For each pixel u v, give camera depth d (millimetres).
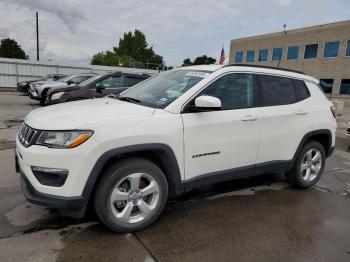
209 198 4520
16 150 3523
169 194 3701
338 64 34375
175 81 4070
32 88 15586
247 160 4164
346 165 6820
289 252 3248
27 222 3537
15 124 9789
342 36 33875
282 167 4594
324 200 4688
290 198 4676
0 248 3031
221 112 3834
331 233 3688
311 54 37062
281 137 4461
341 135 11172
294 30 38562
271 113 4305
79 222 3582
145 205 3436
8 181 4738
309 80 5023
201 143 3668
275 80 4535
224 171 3965
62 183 3010
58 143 2973
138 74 10617
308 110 4801
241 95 4102
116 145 3123
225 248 3248
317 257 3188
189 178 3678
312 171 5117
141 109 3463
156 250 3141
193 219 3832
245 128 4027
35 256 2939
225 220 3852
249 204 4371
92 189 3133
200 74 3979
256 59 43719
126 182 3350
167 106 3533
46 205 3008
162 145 3369
